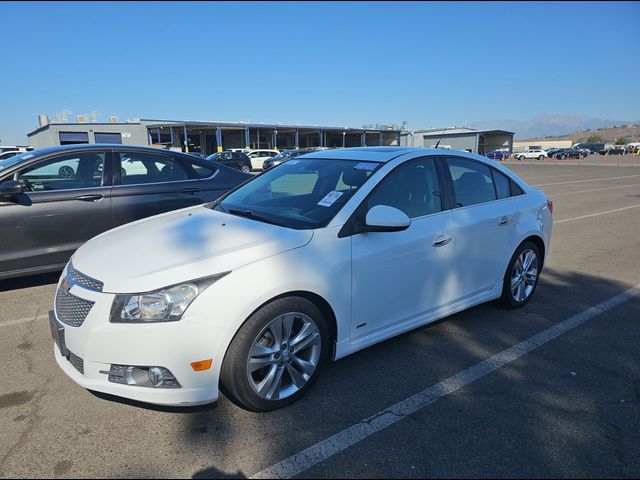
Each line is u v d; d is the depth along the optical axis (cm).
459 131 7312
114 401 301
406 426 277
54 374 337
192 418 283
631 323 435
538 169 3497
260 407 283
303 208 339
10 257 482
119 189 541
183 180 591
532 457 251
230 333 262
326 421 281
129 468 241
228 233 303
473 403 301
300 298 288
